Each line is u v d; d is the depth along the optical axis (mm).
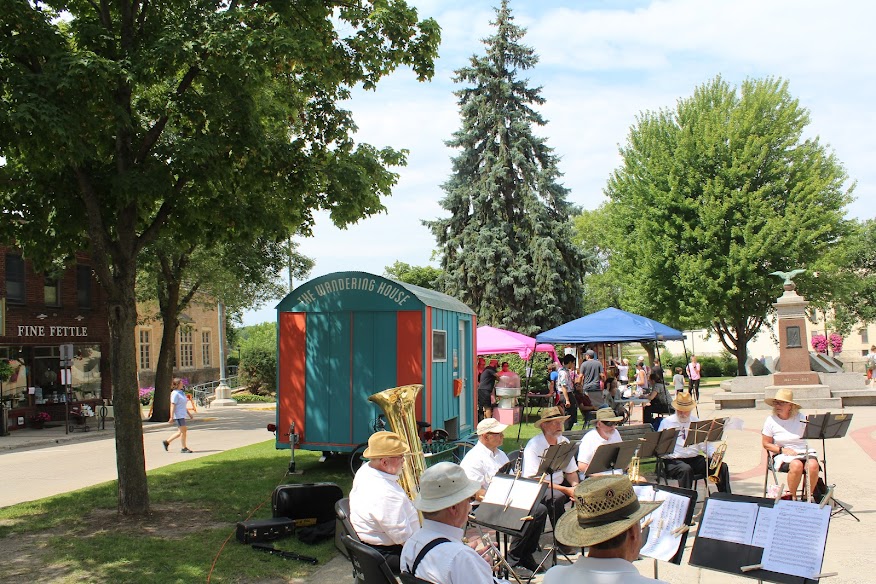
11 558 7758
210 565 7410
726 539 4949
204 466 14023
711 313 33688
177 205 10531
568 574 3395
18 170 10297
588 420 17797
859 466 12438
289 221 11828
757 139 33125
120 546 8062
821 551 4578
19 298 24750
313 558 7594
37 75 8250
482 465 7504
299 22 10562
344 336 12383
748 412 23547
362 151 11742
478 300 36375
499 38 37344
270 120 11766
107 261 9703
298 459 14672
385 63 11508
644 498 5543
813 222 32719
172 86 11242
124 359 9680
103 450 19125
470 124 37250
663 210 34719
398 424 8555
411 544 4246
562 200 36594
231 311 36406
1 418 23047
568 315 36125
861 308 49906
